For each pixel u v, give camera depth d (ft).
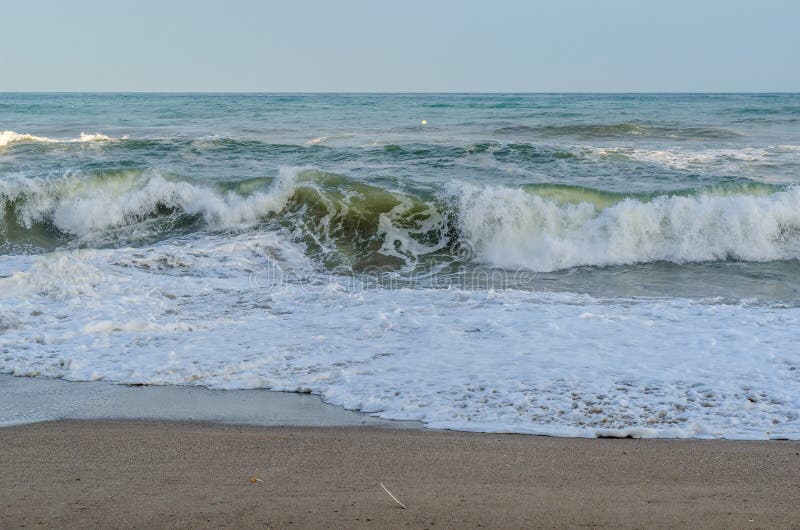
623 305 28.40
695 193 42.68
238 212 43.57
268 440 15.40
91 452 14.52
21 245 42.60
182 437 15.66
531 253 38.81
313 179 46.01
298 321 26.09
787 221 38.88
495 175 51.21
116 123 107.96
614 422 16.51
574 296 30.32
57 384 20.36
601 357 21.11
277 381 20.17
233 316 26.96
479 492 12.02
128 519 10.87
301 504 11.46
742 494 11.97
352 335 24.14
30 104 188.03
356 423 16.87
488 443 15.07
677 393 18.22
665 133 82.84
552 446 14.83
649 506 11.39
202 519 10.85
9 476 13.01
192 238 41.32
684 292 32.01
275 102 197.57
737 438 15.37
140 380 20.48
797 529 10.51
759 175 50.03
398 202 42.93
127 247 39.22
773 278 34.55
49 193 45.83
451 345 22.66
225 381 20.34
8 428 16.62
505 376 19.75
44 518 10.96
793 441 15.11
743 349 21.54
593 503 11.51
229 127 96.99
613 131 84.89
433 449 14.64
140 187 47.03
